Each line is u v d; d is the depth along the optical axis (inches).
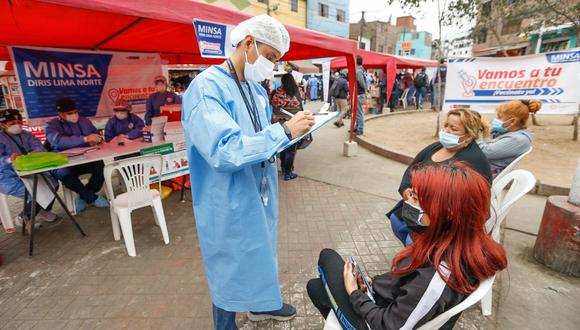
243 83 60.6
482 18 392.5
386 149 254.7
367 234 132.9
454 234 41.5
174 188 185.2
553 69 218.8
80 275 107.6
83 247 126.0
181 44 191.9
